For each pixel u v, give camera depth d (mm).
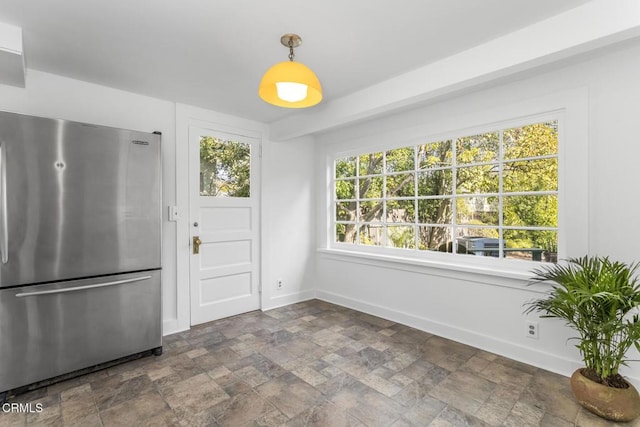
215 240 3393
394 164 3434
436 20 1755
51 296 2104
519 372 2281
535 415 1815
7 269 1948
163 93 2859
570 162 2213
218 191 3420
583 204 2156
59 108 2480
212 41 1971
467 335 2754
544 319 2324
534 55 1781
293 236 4031
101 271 2301
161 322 2598
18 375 1991
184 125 3141
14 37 1788
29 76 2363
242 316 3506
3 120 1927
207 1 1584
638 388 1946
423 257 3146
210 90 2785
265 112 3398
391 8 1644
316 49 2070
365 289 3633
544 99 2322
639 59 1945
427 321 3041
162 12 1676
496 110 2570
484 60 1988
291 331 3078
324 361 2473
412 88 2371
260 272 3734
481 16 1716
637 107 1953
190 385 2139
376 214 3631
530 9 1654
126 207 2410
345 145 3840
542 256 2418
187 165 3172
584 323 1816
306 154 4160
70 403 1936
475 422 1764
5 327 1949
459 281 2807
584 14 1609
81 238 2213
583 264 1972
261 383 2164
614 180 2041
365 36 1911
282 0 1576
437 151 3070
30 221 2021
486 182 2734
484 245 2750
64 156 2137
